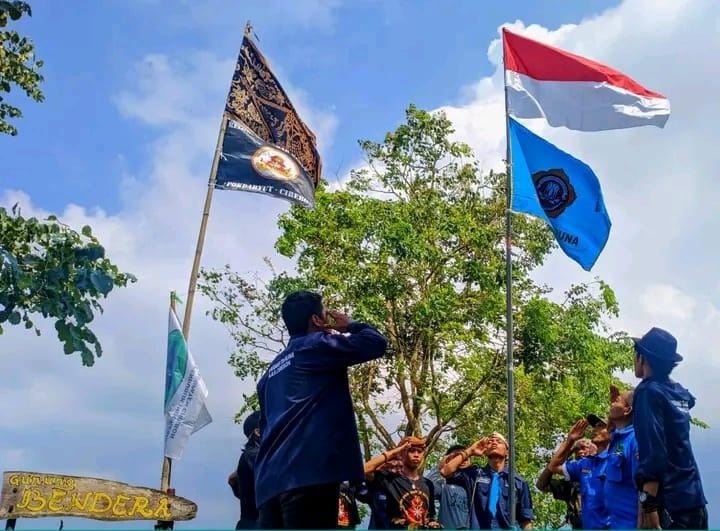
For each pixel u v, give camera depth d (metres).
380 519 6.73
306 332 4.63
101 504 6.52
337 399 4.29
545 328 20.19
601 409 20.52
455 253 21.12
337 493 4.20
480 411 20.92
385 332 20.41
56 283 8.70
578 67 9.95
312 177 12.54
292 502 4.07
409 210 20.75
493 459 7.74
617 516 6.18
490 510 7.41
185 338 9.84
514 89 9.93
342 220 20.73
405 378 20.38
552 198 9.52
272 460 4.18
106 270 9.23
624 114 9.84
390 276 19.94
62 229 9.13
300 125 12.38
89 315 8.84
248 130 11.77
